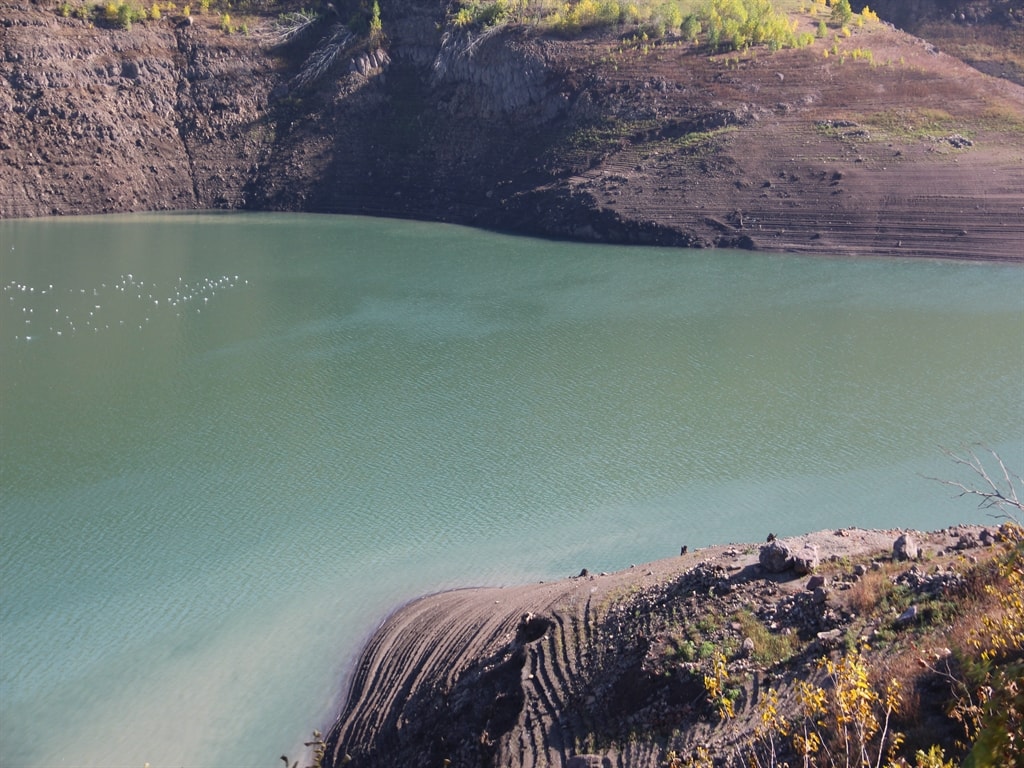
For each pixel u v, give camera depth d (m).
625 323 73.75
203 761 31.12
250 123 133.25
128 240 105.81
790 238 99.44
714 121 113.56
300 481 48.72
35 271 91.31
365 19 138.38
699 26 125.25
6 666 35.62
